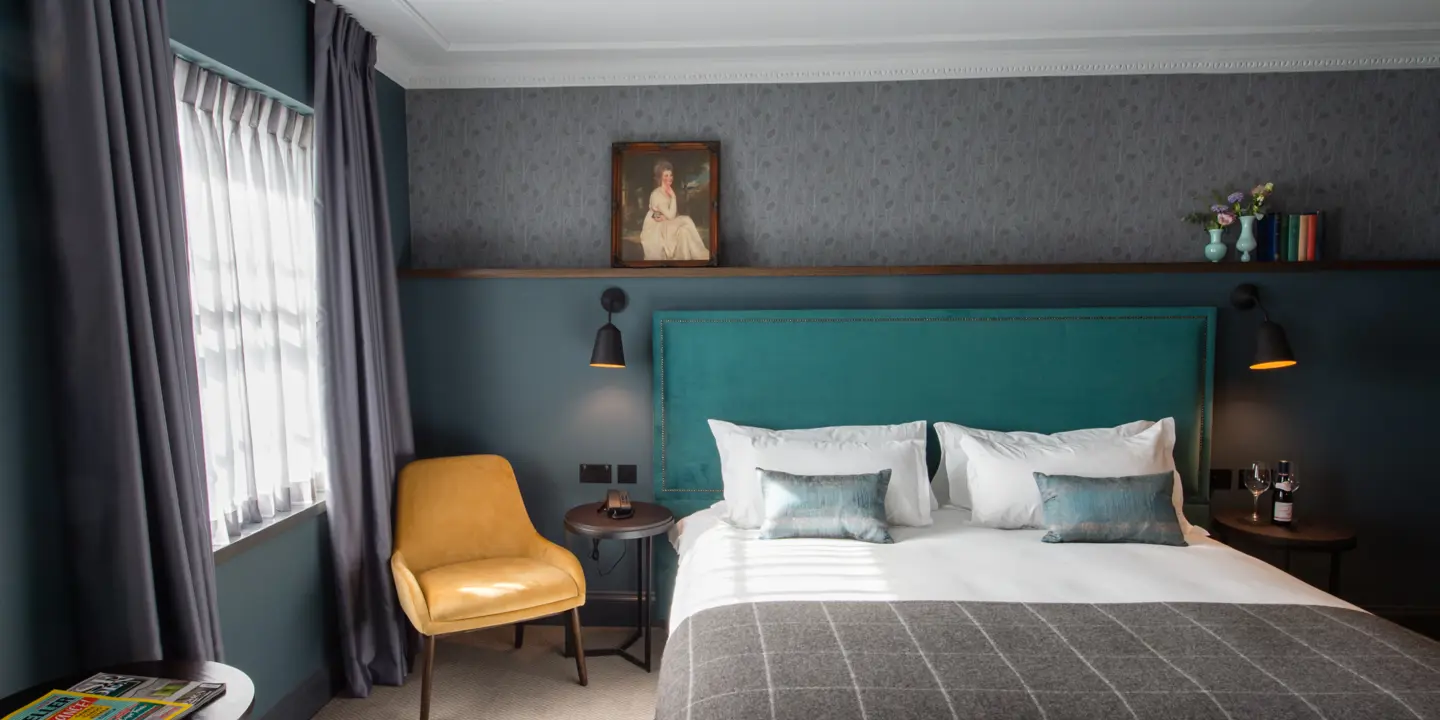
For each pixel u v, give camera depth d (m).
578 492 3.54
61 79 1.62
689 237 3.50
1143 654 1.83
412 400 3.51
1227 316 3.36
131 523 1.71
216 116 2.35
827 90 3.48
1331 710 1.57
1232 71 3.37
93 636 1.73
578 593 2.88
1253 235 3.35
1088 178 3.44
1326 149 3.38
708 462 3.46
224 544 2.28
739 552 2.70
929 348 3.39
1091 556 2.63
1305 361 3.35
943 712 1.57
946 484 3.31
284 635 2.58
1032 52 3.36
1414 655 1.83
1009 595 2.27
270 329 2.61
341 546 2.78
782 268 3.39
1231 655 1.83
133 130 1.76
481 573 2.88
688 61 3.44
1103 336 3.34
